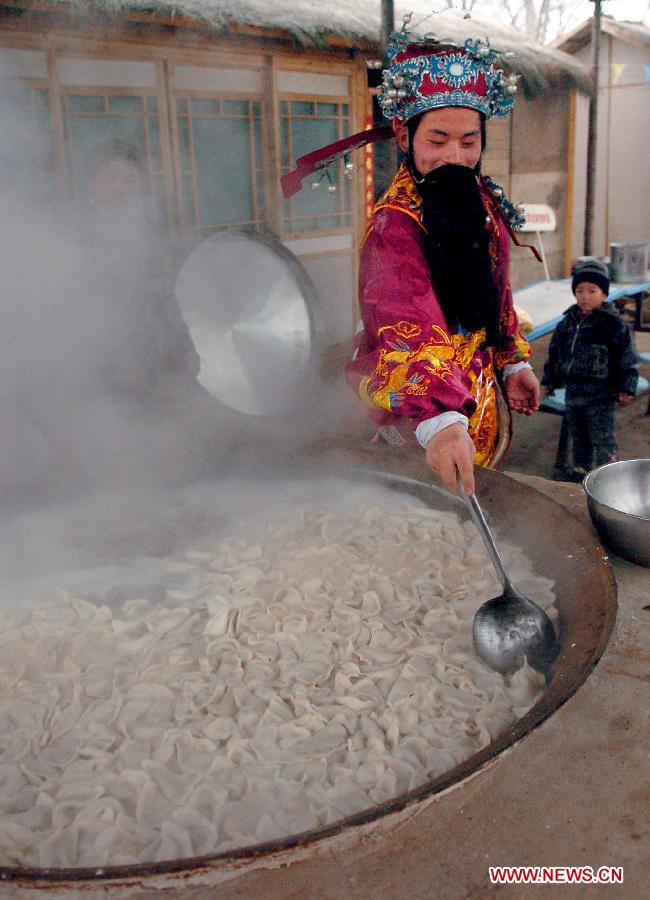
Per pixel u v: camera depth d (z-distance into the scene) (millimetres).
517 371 2361
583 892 988
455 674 1388
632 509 1835
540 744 1216
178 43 3887
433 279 1787
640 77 8195
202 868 884
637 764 1174
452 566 1747
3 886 882
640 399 5879
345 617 1568
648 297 8664
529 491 1843
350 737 1249
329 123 4930
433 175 1761
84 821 1080
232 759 1210
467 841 1063
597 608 1371
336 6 4547
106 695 1369
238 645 1478
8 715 1306
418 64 1721
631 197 8656
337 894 999
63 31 3359
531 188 7891
